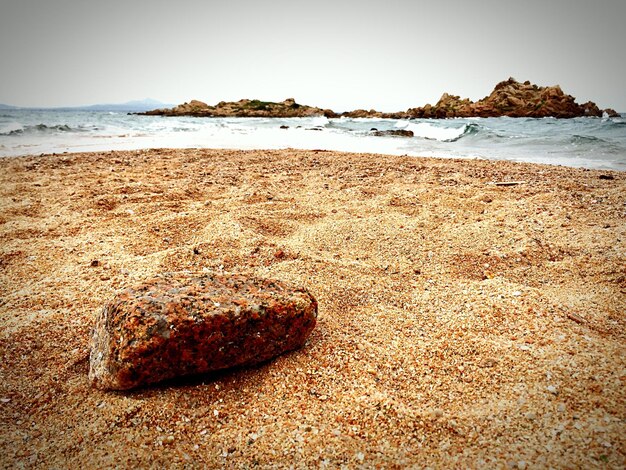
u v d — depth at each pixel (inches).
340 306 14.9
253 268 17.6
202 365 10.9
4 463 9.1
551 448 9.0
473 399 10.5
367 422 10.1
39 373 11.6
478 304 14.4
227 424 10.1
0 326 13.6
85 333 13.3
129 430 9.9
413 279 16.8
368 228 22.0
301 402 10.7
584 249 17.8
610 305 13.8
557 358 11.4
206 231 21.7
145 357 10.3
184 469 9.1
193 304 11.1
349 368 11.8
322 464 9.2
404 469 9.0
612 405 9.8
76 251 19.2
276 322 11.6
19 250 19.2
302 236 21.2
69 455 9.3
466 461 9.0
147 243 20.2
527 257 17.8
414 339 12.9
